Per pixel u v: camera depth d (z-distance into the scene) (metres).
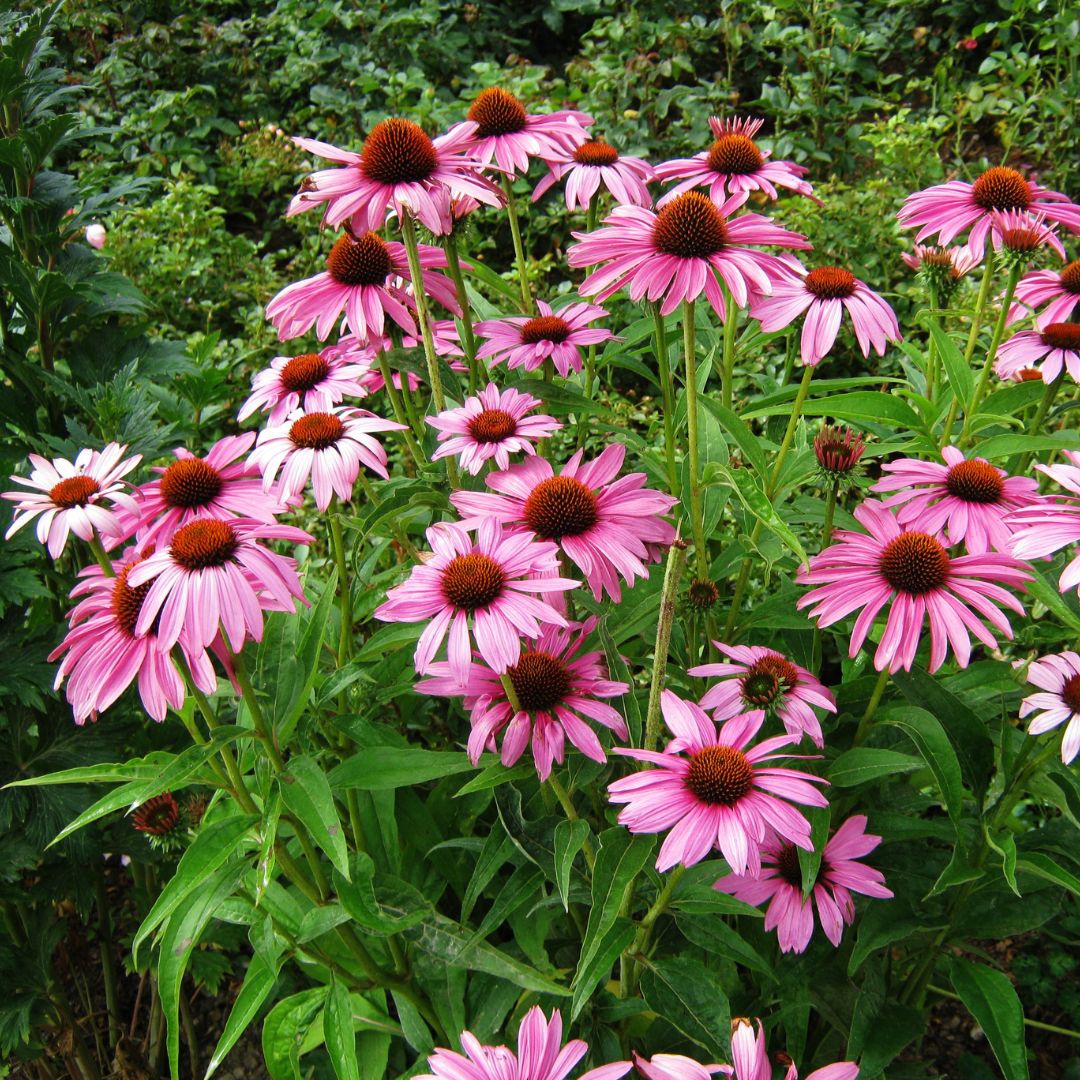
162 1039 0.91
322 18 2.22
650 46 2.07
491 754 0.64
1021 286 0.81
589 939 0.60
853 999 0.69
